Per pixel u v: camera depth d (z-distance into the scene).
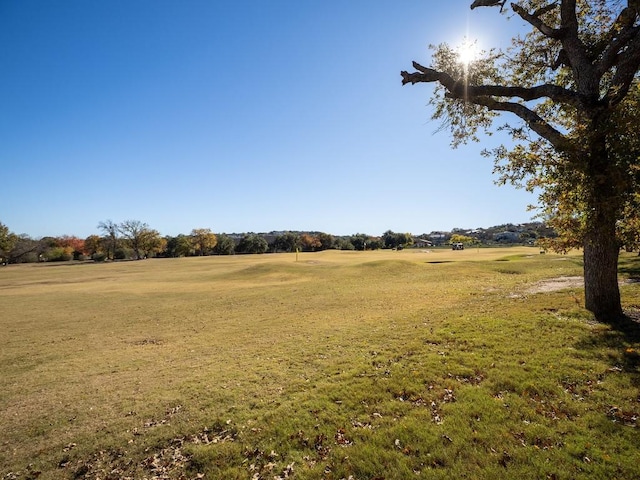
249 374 9.54
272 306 21.03
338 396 7.36
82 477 5.72
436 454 5.20
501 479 4.58
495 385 6.99
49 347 14.98
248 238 112.69
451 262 37.09
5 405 9.07
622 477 4.40
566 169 7.78
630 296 11.50
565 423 5.57
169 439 6.54
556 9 12.12
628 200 7.52
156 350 13.55
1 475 5.96
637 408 5.71
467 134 14.31
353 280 31.05
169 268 59.53
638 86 8.83
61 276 51.78
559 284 16.47
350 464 5.24
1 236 85.75
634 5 7.73
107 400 8.79
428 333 10.94
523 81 13.10
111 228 104.25
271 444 5.97
